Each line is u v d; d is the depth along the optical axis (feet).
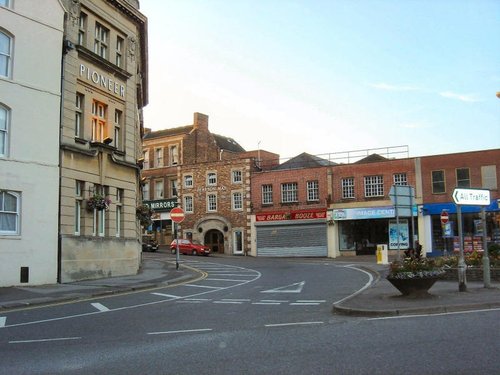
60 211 69.31
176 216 95.35
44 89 68.18
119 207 84.17
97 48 81.61
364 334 29.35
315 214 153.89
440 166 138.92
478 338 26.94
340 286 60.49
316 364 22.82
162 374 22.03
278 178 162.30
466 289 47.44
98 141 78.84
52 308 46.21
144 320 37.96
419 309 36.86
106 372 22.67
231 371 22.13
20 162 64.34
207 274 86.38
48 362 24.84
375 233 147.84
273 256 159.53
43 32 68.64
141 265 104.68
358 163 150.41
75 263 70.90
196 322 36.42
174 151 190.19
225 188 171.83
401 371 21.16
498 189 132.26
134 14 88.89
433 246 137.80
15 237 63.05
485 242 50.16
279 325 33.96
